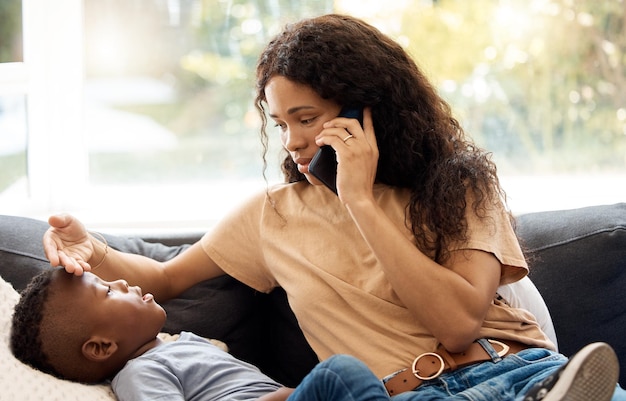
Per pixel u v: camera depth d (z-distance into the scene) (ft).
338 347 5.27
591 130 8.58
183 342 5.31
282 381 6.37
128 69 8.08
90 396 4.78
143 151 8.21
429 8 8.29
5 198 7.77
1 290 5.34
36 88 7.73
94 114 8.09
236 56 8.20
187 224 7.61
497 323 5.16
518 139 8.53
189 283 6.04
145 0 8.00
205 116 8.25
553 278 6.35
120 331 5.14
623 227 6.30
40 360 4.99
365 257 5.28
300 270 5.45
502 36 8.39
